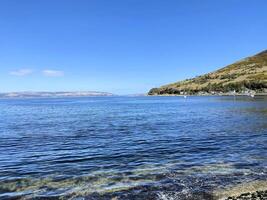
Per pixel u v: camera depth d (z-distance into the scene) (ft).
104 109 338.13
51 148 98.12
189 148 93.86
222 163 73.82
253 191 53.26
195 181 59.67
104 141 110.22
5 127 163.84
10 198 51.98
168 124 165.89
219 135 119.85
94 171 68.33
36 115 259.19
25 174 66.80
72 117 229.25
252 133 123.24
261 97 584.81
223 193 52.85
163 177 62.64
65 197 52.26
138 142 106.93
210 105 361.71
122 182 59.82
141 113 259.39
